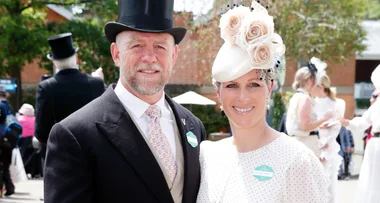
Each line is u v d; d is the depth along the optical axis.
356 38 15.20
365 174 5.20
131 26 2.33
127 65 2.34
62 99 4.50
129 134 2.29
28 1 15.54
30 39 14.60
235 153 2.42
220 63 2.32
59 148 2.21
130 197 2.23
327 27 14.83
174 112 2.54
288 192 2.23
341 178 9.62
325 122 5.07
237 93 2.32
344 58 16.36
